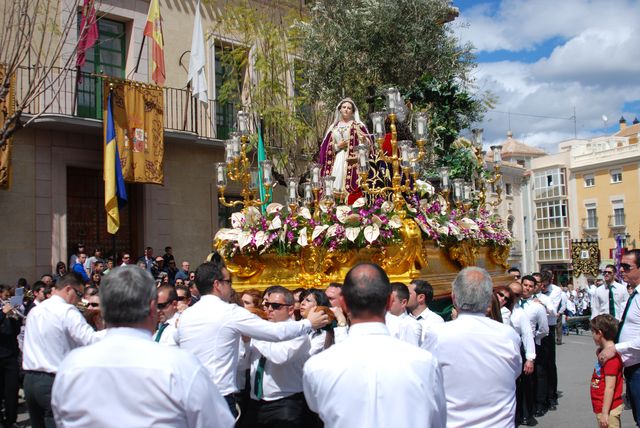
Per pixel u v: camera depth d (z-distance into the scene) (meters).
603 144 54.00
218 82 19.02
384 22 16.75
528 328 7.91
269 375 5.22
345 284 3.10
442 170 9.80
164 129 16.64
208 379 2.84
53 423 5.86
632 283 6.54
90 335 5.85
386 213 7.83
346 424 2.74
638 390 6.02
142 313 2.93
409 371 2.79
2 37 12.59
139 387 2.68
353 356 2.84
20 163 14.99
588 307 26.98
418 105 14.00
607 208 52.25
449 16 18.20
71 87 15.32
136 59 17.08
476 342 3.76
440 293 8.25
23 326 9.94
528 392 8.28
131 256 17.28
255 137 16.92
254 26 18.08
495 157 10.91
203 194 18.19
